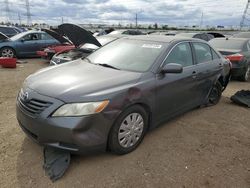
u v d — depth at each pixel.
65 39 10.09
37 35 12.62
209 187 2.98
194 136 4.19
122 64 4.01
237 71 8.51
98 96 3.02
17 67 10.01
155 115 3.86
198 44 4.95
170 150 3.69
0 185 2.81
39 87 3.20
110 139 3.22
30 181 2.89
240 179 3.16
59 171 3.01
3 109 4.94
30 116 3.06
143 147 3.71
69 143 2.95
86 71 3.70
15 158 3.29
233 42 9.12
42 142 3.05
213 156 3.63
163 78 3.83
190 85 4.50
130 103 3.29
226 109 5.64
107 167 3.20
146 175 3.10
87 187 2.85
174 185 2.97
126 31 17.62
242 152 3.80
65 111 2.90
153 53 4.06
